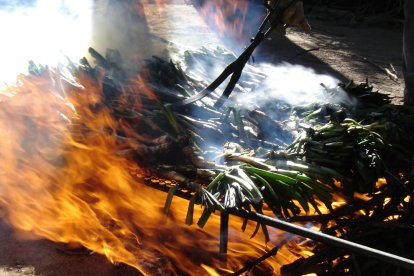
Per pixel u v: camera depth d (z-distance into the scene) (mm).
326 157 2789
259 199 2432
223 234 2371
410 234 2713
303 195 2617
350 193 2768
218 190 2555
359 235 2670
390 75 6500
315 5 10836
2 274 2611
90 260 2758
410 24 3885
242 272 2562
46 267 2693
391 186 2768
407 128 3150
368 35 8969
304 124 3133
